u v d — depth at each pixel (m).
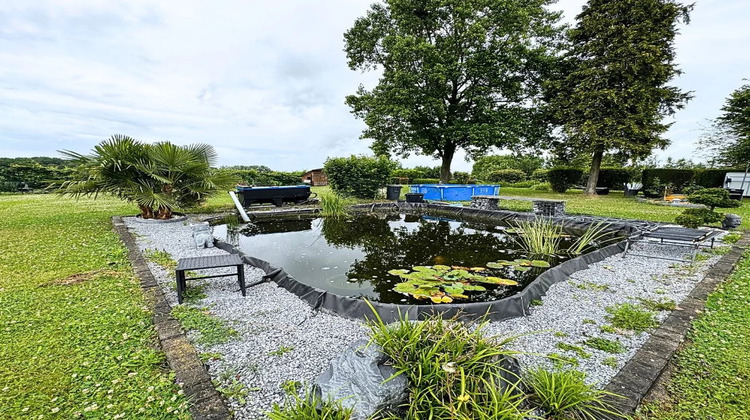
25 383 1.63
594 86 11.68
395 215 9.09
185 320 2.39
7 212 7.82
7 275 3.29
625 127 11.02
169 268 3.69
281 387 1.68
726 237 5.15
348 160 11.59
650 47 10.51
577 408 1.41
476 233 6.39
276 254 4.72
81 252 4.18
